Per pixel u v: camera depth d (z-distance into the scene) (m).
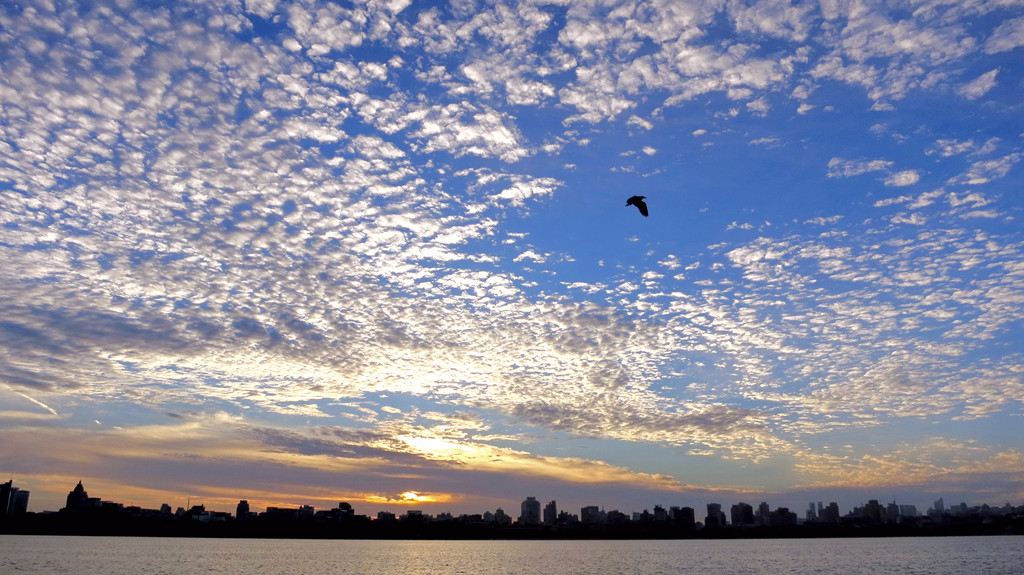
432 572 175.00
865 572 167.62
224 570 166.75
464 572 175.88
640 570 183.12
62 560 190.38
